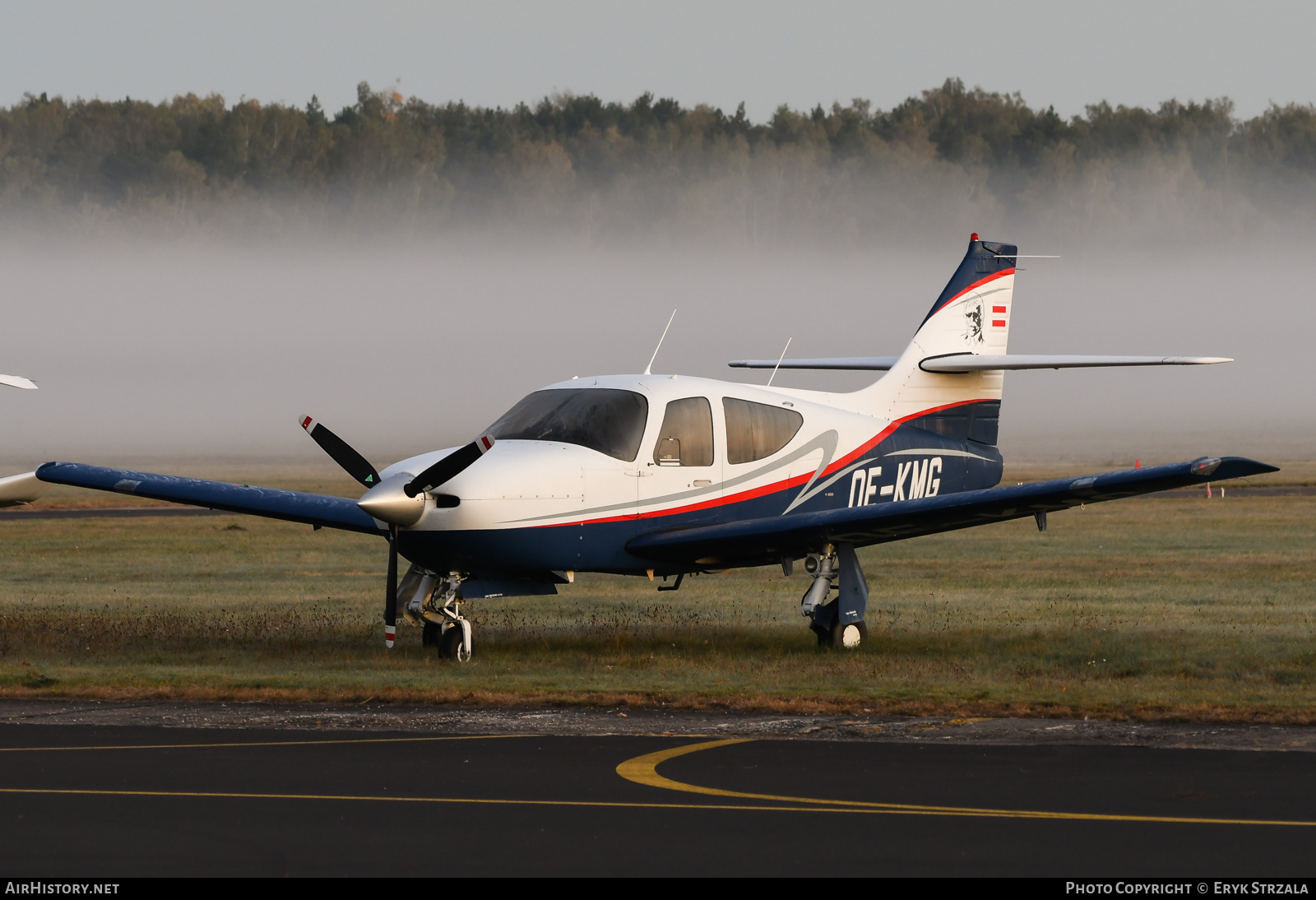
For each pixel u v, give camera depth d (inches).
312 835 956.6
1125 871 871.1
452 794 1075.3
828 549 1980.8
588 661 1807.3
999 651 1899.6
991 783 1105.4
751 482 2041.1
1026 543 3880.4
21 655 1865.2
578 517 1883.6
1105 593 2640.3
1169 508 5201.8
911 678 1644.9
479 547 1824.6
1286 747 1250.6
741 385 2117.4
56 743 1283.2
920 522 1847.9
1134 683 1601.9
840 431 2154.3
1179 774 1137.4
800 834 956.0
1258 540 3858.3
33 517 5310.0
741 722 1386.6
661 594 2748.5
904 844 932.0
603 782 1114.1
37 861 893.8
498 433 1998.0
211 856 905.5
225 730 1354.6
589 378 2049.7
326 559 3582.7
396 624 2060.8
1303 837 945.5
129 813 1015.0
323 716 1433.3
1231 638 1975.9
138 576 3127.5
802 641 2044.8
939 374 2331.4
